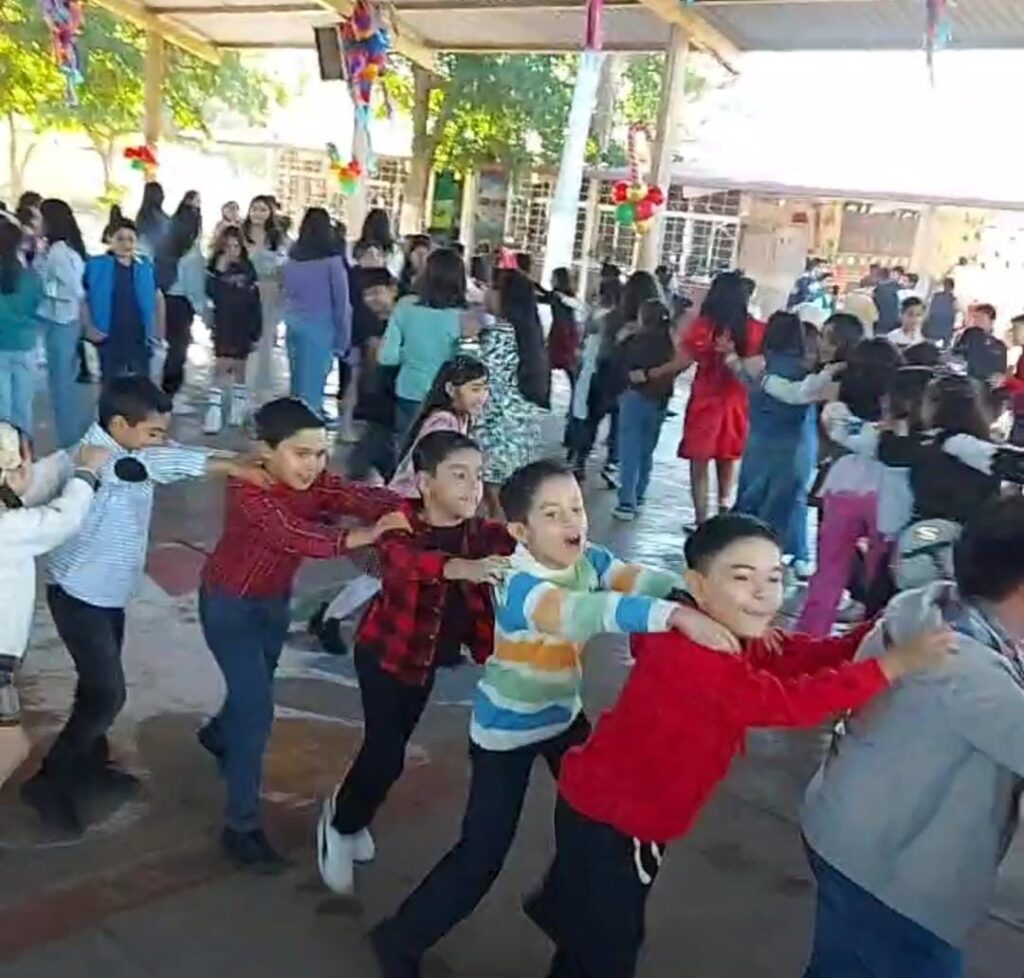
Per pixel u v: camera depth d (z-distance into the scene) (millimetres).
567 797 2449
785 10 10977
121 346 7715
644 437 7582
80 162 27531
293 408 3244
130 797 3646
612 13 12430
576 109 11117
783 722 2152
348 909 3199
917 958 2225
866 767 2188
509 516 2617
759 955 3182
